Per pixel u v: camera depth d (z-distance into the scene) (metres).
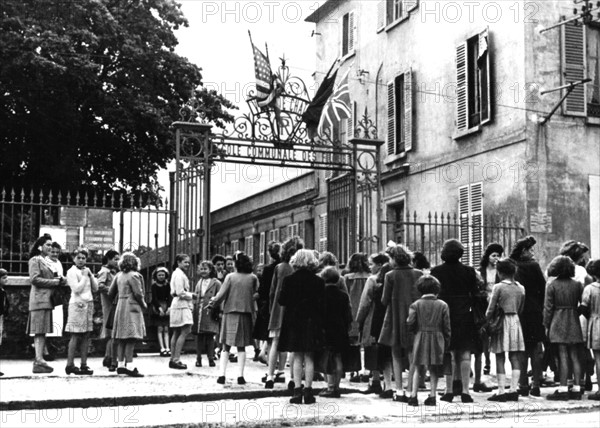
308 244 31.27
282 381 11.66
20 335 14.78
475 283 10.27
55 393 10.06
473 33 20.95
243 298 11.31
